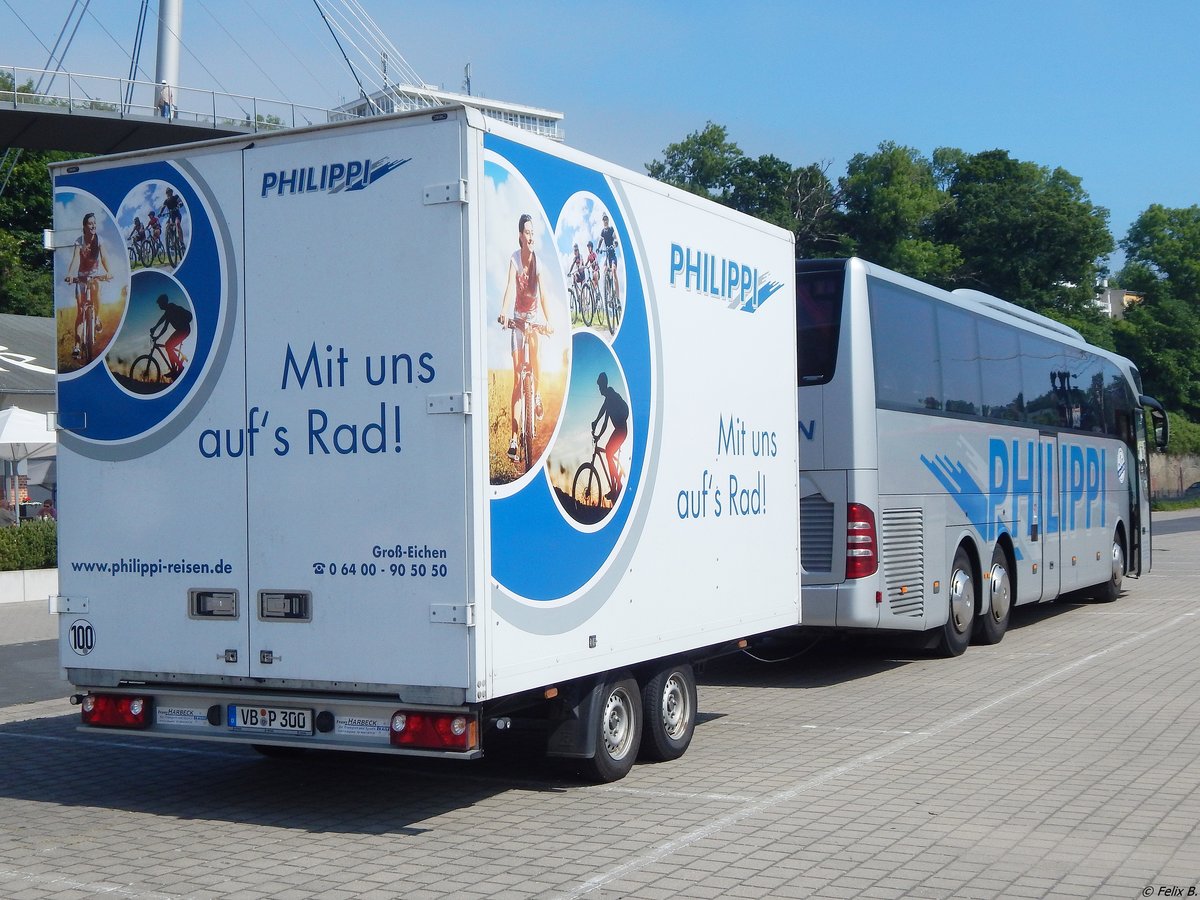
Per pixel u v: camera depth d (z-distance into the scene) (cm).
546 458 701
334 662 682
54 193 770
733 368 912
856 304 1174
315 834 691
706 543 865
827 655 1437
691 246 862
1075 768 830
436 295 661
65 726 1049
